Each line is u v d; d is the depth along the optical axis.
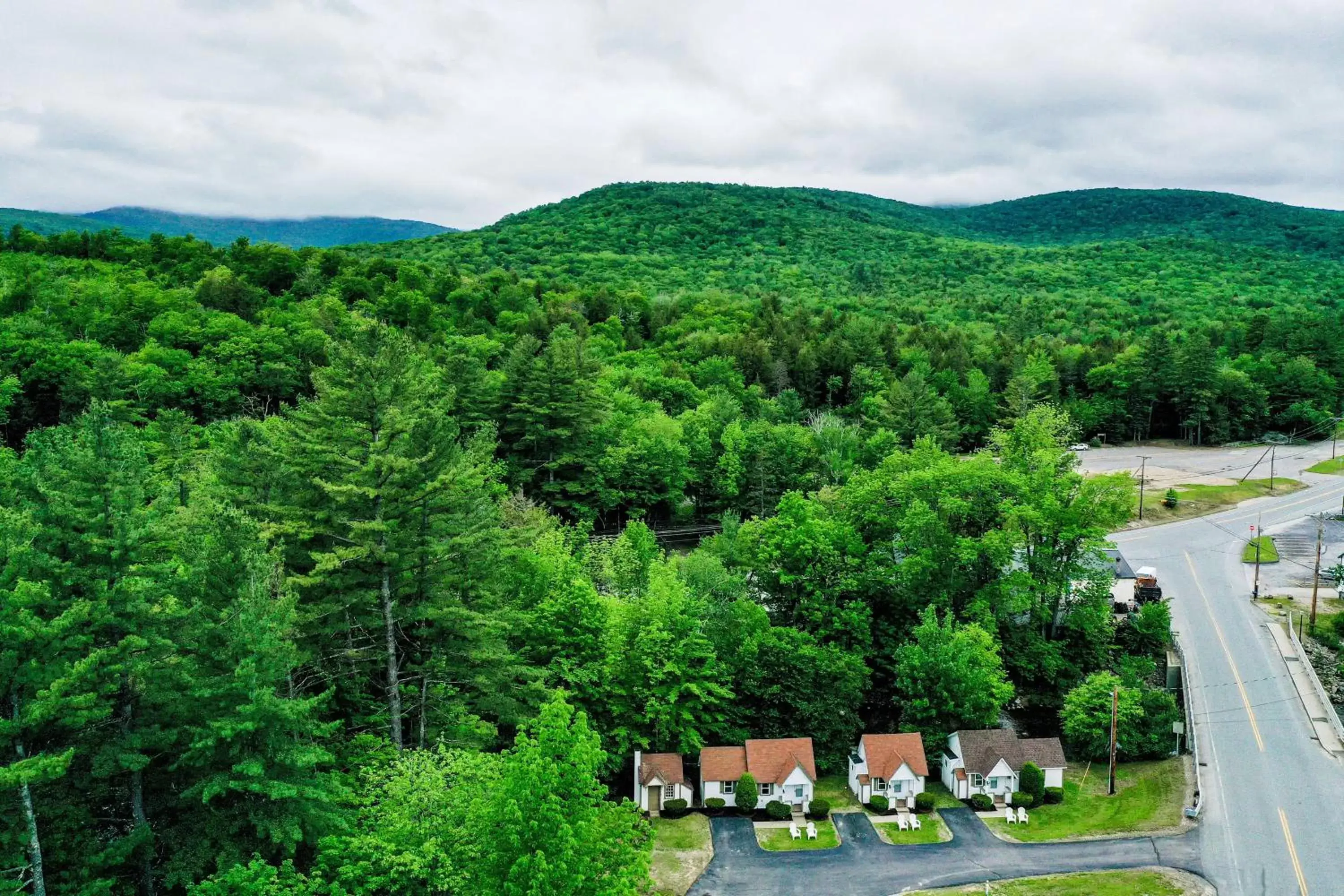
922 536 66.06
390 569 39.41
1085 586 69.06
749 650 57.47
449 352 108.69
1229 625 72.44
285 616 33.50
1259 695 61.19
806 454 103.12
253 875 27.91
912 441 118.50
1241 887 42.31
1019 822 50.19
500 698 44.00
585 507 84.75
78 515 29.03
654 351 145.50
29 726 27.38
